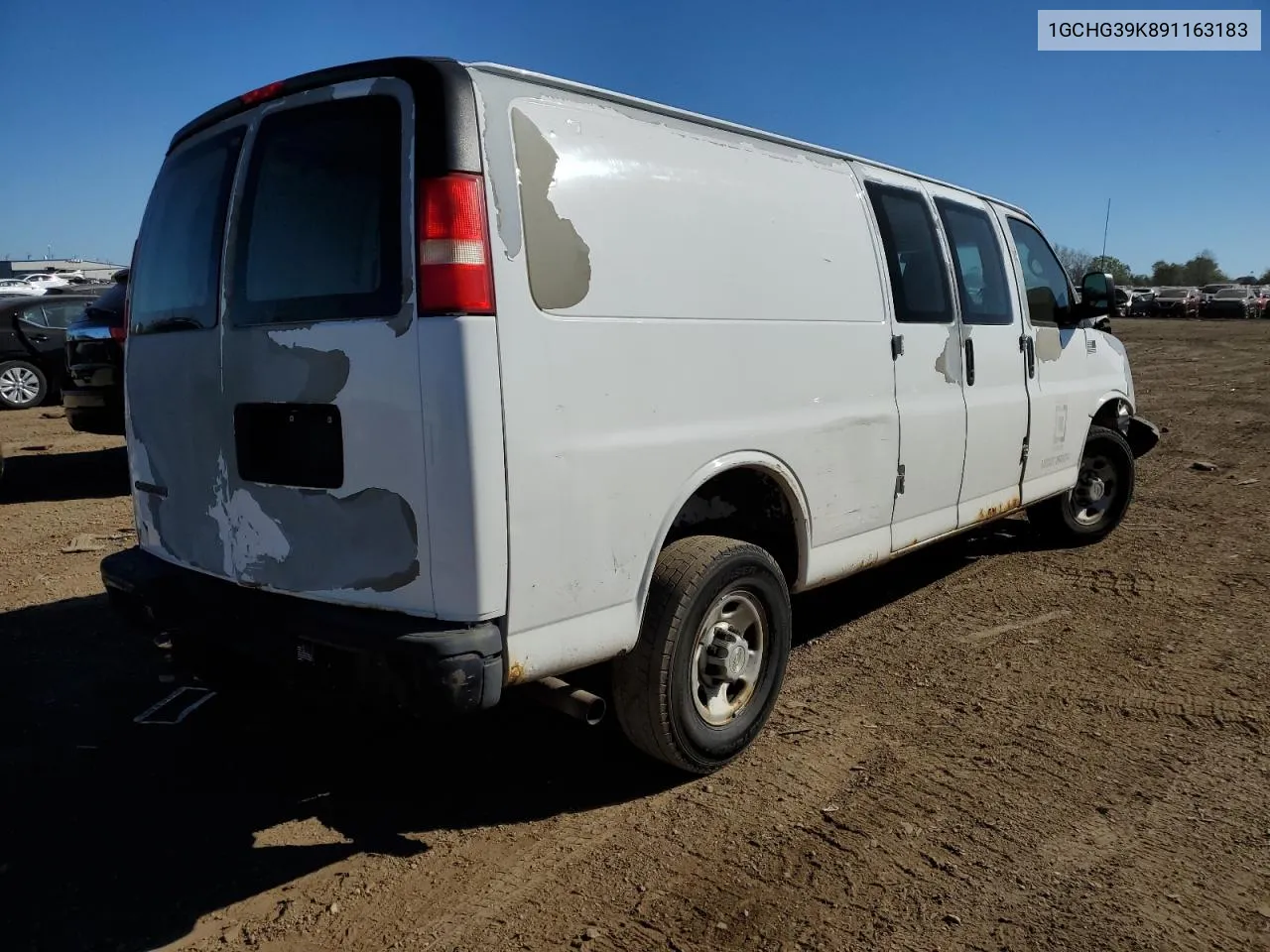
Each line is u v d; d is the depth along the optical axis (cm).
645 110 327
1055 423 578
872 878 289
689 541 340
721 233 339
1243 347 2655
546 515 277
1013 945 259
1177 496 823
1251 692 419
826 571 404
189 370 321
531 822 322
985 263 519
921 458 452
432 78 263
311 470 285
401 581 269
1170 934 263
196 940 263
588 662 299
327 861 301
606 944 260
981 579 592
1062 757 364
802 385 374
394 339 262
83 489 879
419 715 263
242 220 303
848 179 418
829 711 406
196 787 347
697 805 331
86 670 453
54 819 325
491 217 263
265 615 294
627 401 301
